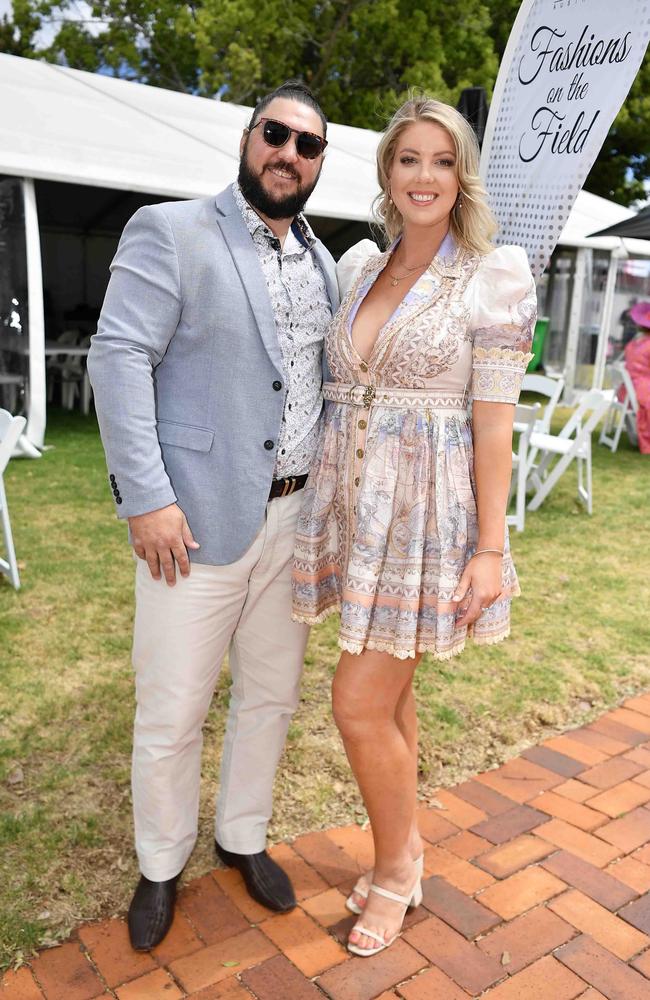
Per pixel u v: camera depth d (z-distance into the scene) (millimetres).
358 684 2082
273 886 2377
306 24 18156
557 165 2449
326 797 2857
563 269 13391
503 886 2459
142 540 1983
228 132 11516
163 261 1955
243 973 2139
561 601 4777
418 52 17781
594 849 2629
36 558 5086
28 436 8023
